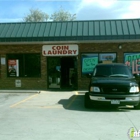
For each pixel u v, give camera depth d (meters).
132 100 10.15
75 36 18.06
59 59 18.47
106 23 19.02
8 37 18.55
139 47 17.77
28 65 18.62
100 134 6.76
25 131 7.11
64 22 19.50
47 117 9.01
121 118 8.83
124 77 11.36
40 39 18.30
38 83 18.53
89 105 10.83
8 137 6.52
